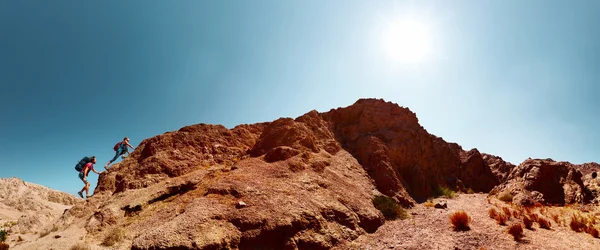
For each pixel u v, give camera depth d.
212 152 20.08
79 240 10.63
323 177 16.59
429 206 19.16
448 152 32.88
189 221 10.60
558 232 12.58
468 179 32.16
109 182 16.42
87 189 16.78
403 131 28.86
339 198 14.56
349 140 26.89
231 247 10.08
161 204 13.48
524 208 17.88
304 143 20.12
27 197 40.34
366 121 29.08
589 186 20.03
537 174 21.73
